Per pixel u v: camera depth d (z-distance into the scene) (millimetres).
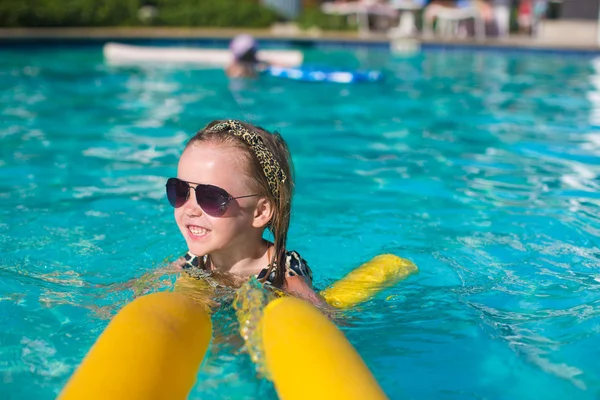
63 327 2375
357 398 1671
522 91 8594
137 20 16547
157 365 1805
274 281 2570
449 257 3146
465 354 2236
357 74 9422
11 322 2402
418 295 2719
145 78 9516
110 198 3988
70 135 5758
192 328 2033
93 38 13695
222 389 1992
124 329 1897
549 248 3244
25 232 3377
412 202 4004
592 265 3027
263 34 16031
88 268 2934
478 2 16484
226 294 2471
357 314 2545
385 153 5273
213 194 2396
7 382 2053
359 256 3188
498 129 6191
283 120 6633
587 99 7902
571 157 5074
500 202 3990
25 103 7340
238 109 7125
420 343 2311
